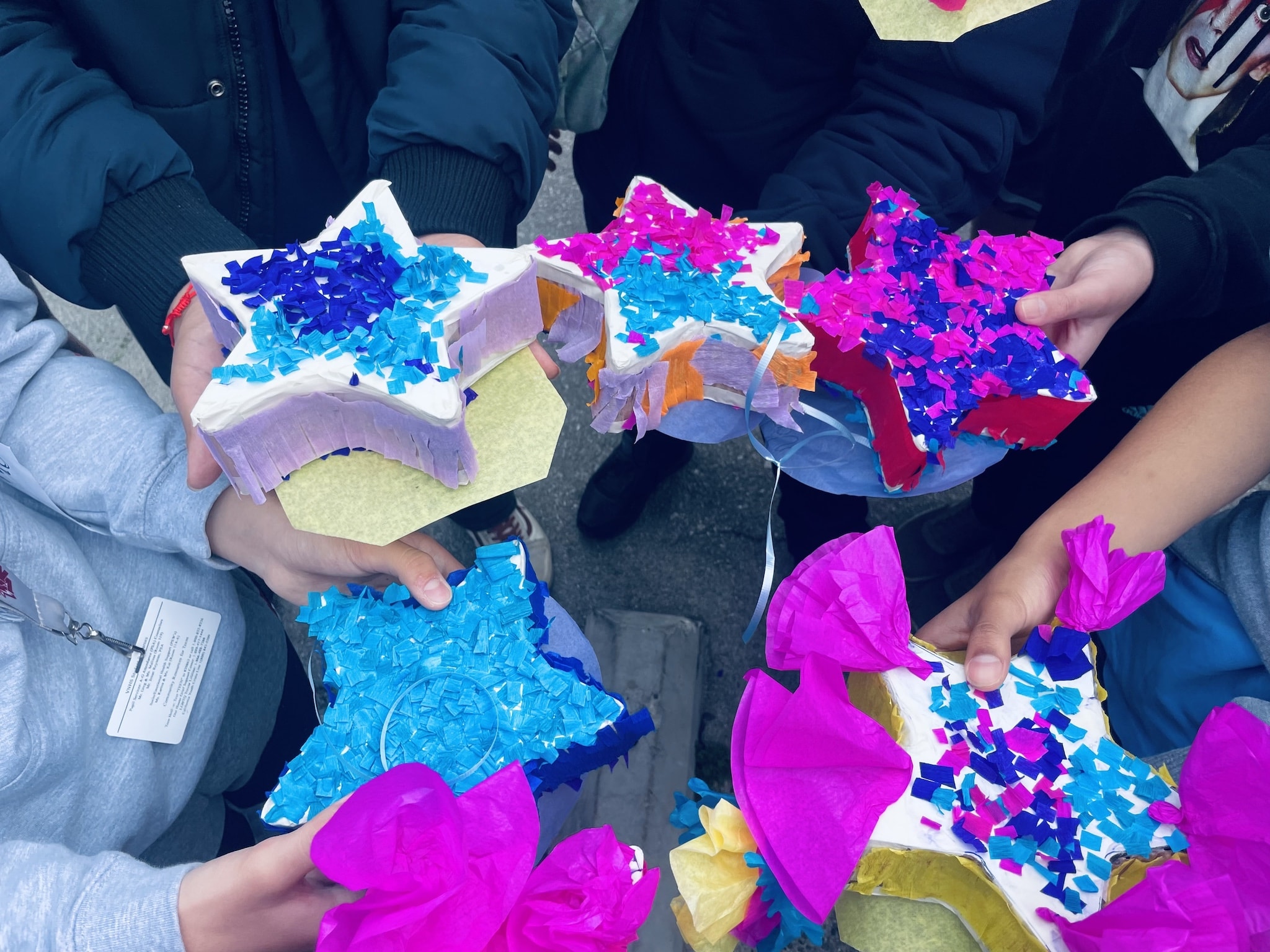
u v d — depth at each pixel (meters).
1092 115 1.39
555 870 0.67
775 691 0.77
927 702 0.79
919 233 1.04
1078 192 1.44
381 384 0.76
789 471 1.05
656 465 1.96
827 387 1.11
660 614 1.94
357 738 0.82
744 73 1.30
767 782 0.73
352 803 0.65
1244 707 0.88
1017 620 0.88
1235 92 1.14
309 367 0.78
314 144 1.30
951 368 0.95
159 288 1.01
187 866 0.80
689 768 1.73
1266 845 0.64
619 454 1.97
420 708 0.83
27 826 0.87
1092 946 0.62
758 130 1.38
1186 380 1.05
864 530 1.71
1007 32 1.09
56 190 0.96
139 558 1.03
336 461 0.87
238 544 0.97
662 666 1.84
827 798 0.72
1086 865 0.70
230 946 0.77
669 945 1.53
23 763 0.80
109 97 1.05
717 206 1.58
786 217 1.12
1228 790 0.68
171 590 1.05
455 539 2.03
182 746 1.05
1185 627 1.02
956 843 0.71
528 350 0.96
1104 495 0.98
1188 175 1.26
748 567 2.08
